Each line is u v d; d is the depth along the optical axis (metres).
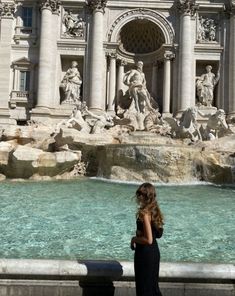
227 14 38.06
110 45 37.81
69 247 9.55
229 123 35.97
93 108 36.44
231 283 6.41
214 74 38.59
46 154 22.08
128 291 6.44
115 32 38.00
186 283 6.39
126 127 32.34
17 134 26.00
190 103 36.91
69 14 37.97
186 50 37.06
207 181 22.23
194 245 9.86
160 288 6.36
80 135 24.34
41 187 19.02
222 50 38.00
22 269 6.37
